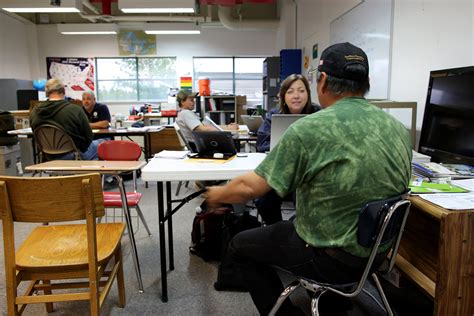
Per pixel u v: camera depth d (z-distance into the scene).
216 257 2.44
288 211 3.10
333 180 1.11
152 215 3.43
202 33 9.41
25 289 2.05
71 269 1.50
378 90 3.48
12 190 1.36
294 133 1.15
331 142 1.12
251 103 9.75
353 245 1.15
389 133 1.17
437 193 1.43
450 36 2.39
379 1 3.44
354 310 1.83
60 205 1.39
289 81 2.56
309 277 1.29
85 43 9.31
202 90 8.06
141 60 9.48
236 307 1.91
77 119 3.51
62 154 3.51
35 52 9.25
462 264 1.26
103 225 1.89
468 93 1.69
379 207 1.12
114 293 2.05
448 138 1.82
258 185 1.19
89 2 7.71
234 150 2.02
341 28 4.57
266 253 1.35
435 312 1.30
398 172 1.17
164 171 1.63
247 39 9.47
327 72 1.24
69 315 1.84
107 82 9.51
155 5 5.71
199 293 2.05
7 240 1.40
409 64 2.90
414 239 1.59
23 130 4.64
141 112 8.24
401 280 1.81
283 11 8.12
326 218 1.16
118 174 2.03
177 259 2.47
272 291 1.43
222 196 1.26
